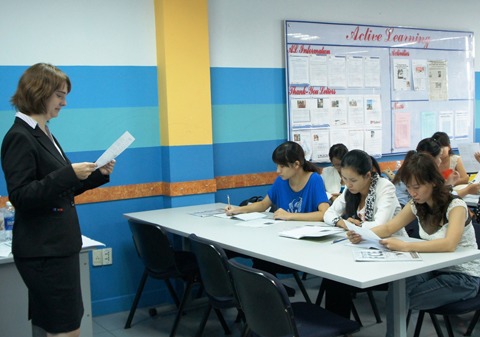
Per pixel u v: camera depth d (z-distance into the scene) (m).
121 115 3.85
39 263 1.98
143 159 3.96
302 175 3.35
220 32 4.21
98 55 3.75
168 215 3.56
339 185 4.43
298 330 2.14
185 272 3.20
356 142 4.84
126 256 3.92
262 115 4.45
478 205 3.51
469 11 5.51
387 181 2.87
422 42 5.18
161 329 3.51
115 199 3.85
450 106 5.41
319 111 4.64
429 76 5.25
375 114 4.93
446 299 2.38
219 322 3.59
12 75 3.49
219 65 4.23
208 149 4.06
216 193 4.29
